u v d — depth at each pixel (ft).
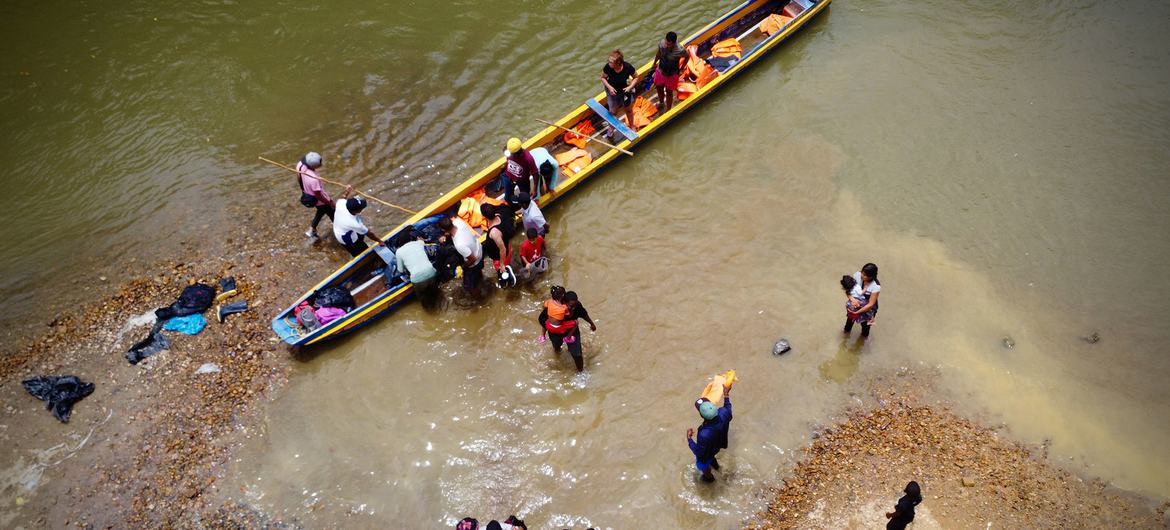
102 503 29.84
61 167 43.98
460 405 33.35
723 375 32.27
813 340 35.24
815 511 29.22
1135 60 48.67
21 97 48.14
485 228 38.37
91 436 31.78
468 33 52.65
